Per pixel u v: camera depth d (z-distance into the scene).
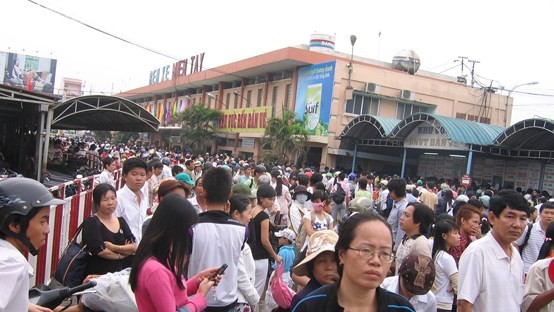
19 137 20.77
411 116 20.17
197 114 36.53
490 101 30.31
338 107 26.23
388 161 27.14
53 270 6.45
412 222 4.66
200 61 43.62
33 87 60.91
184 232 2.96
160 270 2.80
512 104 31.08
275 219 8.70
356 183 15.39
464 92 29.66
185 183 5.55
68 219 7.32
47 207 2.48
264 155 26.00
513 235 3.56
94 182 10.26
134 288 2.86
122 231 4.73
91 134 78.12
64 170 20.89
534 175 20.08
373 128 22.88
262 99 33.94
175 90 49.16
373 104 27.41
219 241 3.73
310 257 3.17
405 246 4.59
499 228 3.62
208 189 3.94
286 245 5.79
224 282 3.75
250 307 4.28
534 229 6.02
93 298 3.20
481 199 9.74
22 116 19.34
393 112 28.02
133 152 25.05
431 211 4.66
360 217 2.16
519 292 3.63
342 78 26.31
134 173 5.36
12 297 2.23
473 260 3.59
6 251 2.27
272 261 6.72
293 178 15.59
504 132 17.55
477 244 3.66
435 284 4.45
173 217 2.92
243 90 36.44
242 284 4.15
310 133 27.23
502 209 3.59
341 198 9.49
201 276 3.38
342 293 2.17
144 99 61.94
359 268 2.07
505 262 3.60
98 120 22.25
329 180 15.02
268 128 26.25
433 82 28.72
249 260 4.48
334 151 25.84
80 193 8.20
